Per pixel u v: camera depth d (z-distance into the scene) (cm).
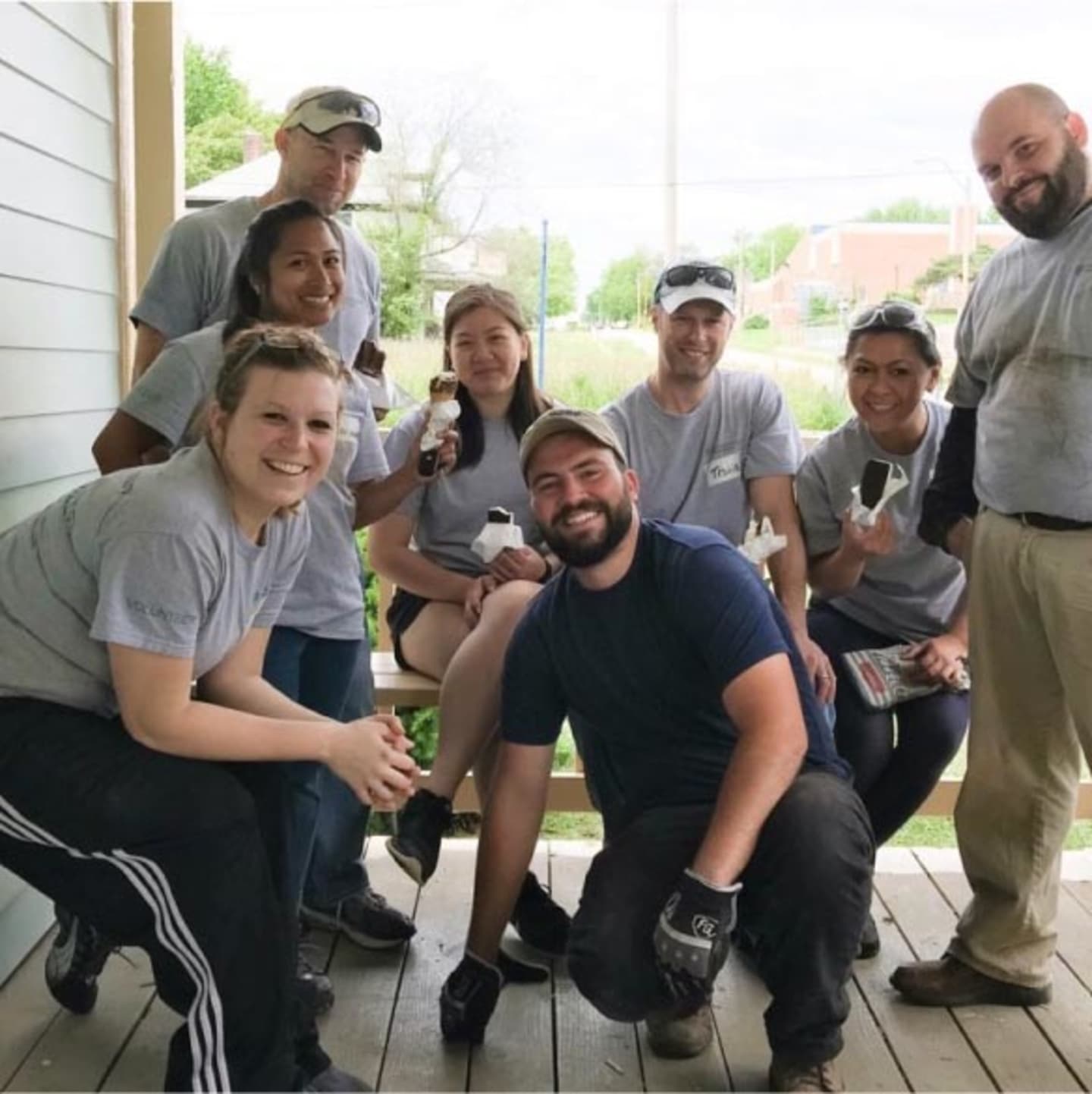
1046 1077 244
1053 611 247
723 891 217
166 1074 219
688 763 247
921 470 300
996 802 266
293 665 267
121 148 332
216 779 200
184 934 199
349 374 246
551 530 234
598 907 235
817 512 308
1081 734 250
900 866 348
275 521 210
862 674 288
